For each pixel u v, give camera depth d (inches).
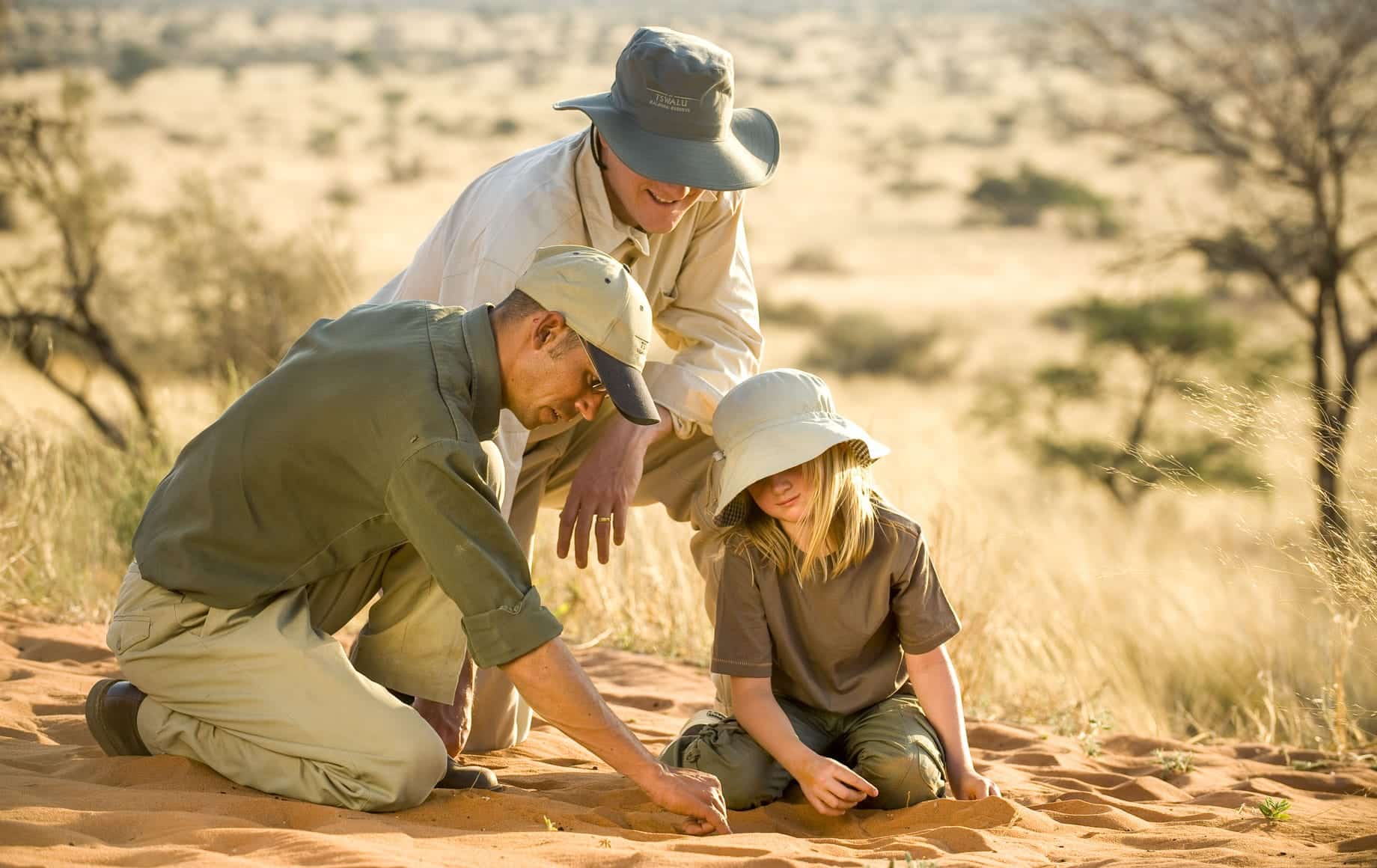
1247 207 1141.1
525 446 228.7
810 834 205.5
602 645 371.2
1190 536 527.2
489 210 236.2
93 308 811.4
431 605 207.8
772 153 247.9
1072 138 1249.4
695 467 262.8
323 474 191.2
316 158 3641.7
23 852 151.7
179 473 199.6
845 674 223.8
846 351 2043.6
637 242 243.0
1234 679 357.7
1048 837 196.9
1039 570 381.7
